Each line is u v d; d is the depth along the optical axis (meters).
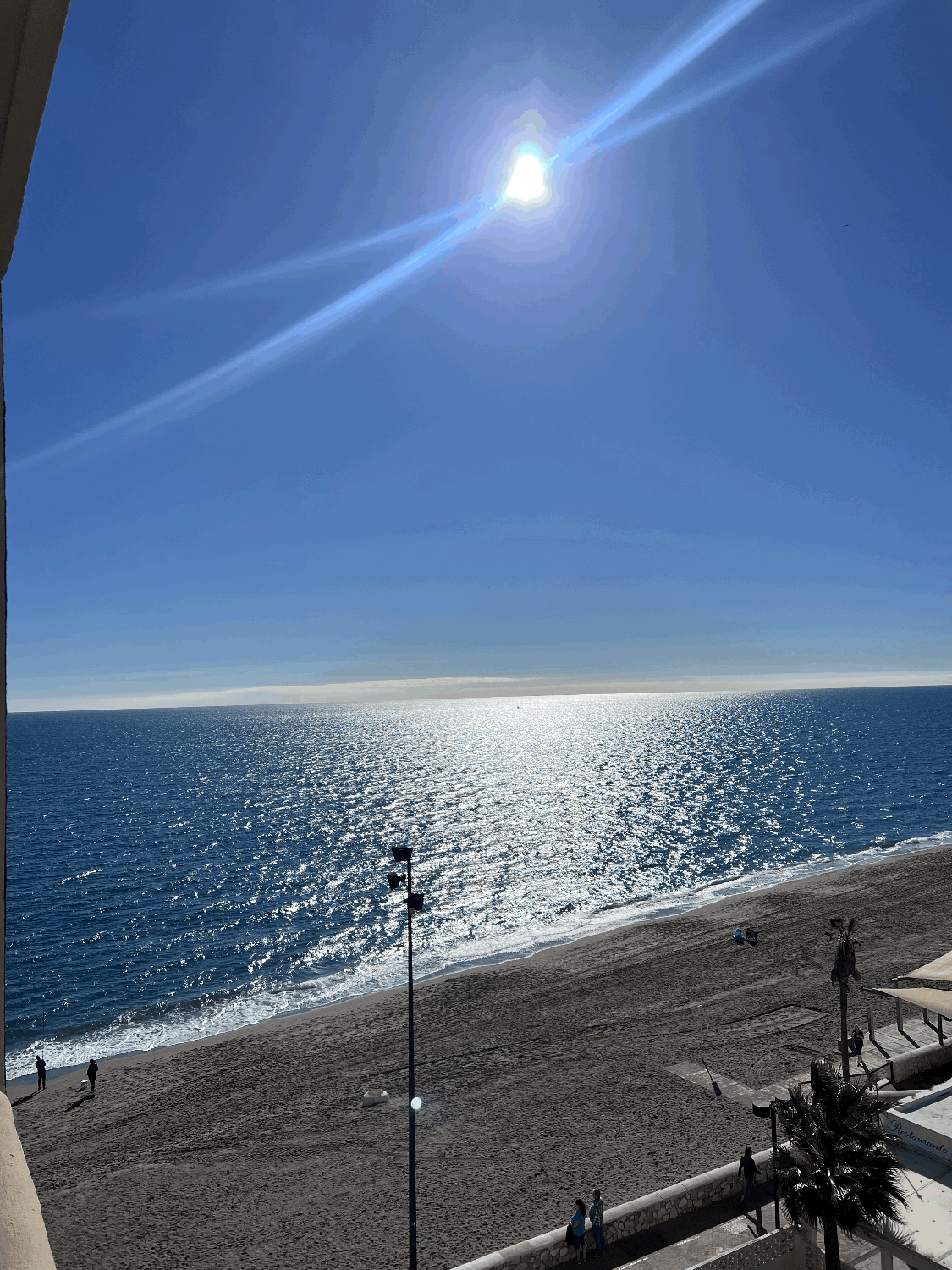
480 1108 31.98
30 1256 1.05
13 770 192.88
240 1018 47.53
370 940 62.44
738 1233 21.84
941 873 67.75
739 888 74.00
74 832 109.38
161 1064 37.84
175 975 55.53
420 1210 25.25
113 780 170.38
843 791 131.25
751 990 43.75
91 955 59.66
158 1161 29.12
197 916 69.50
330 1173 27.67
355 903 73.00
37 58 1.34
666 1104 31.39
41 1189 27.55
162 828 112.06
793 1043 36.56
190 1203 26.19
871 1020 35.47
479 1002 43.81
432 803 133.00
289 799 139.38
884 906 59.09
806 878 70.31
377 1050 38.25
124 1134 31.34
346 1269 22.64
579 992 44.59
